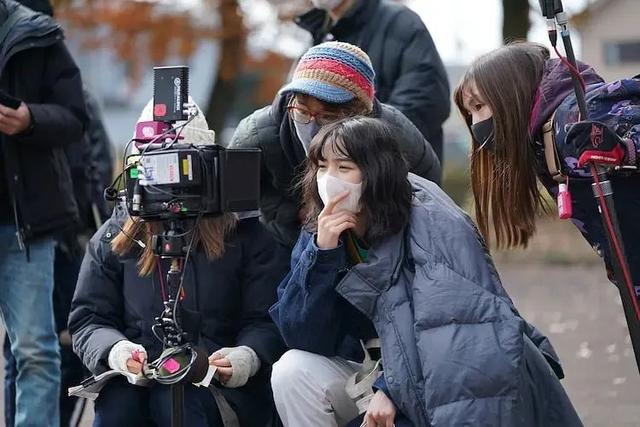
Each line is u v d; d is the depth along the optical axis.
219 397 10.72
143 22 49.47
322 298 10.19
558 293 29.73
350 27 14.63
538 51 10.17
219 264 11.10
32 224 13.34
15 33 13.38
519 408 9.40
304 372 10.41
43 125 13.24
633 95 9.45
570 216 9.70
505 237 10.48
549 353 10.71
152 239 10.15
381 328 9.95
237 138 11.80
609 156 9.21
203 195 9.98
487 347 9.48
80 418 15.45
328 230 10.04
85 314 11.31
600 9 73.38
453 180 44.62
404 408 9.70
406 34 14.57
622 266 9.30
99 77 97.25
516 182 10.16
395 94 14.48
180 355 9.89
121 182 11.56
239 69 52.03
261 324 11.12
